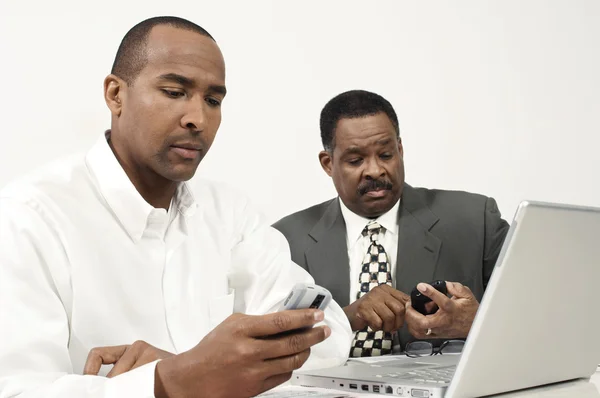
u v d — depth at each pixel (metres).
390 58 2.77
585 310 1.04
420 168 2.79
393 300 1.79
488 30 2.81
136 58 1.31
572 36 2.85
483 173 2.81
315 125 2.71
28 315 1.10
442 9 2.79
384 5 2.76
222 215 1.64
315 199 2.70
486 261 2.10
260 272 1.63
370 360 1.52
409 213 2.10
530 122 2.82
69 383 0.95
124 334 1.29
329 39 2.71
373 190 2.00
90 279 1.26
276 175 2.65
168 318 1.36
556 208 0.90
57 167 1.34
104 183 1.32
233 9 2.58
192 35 1.31
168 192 1.41
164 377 0.88
